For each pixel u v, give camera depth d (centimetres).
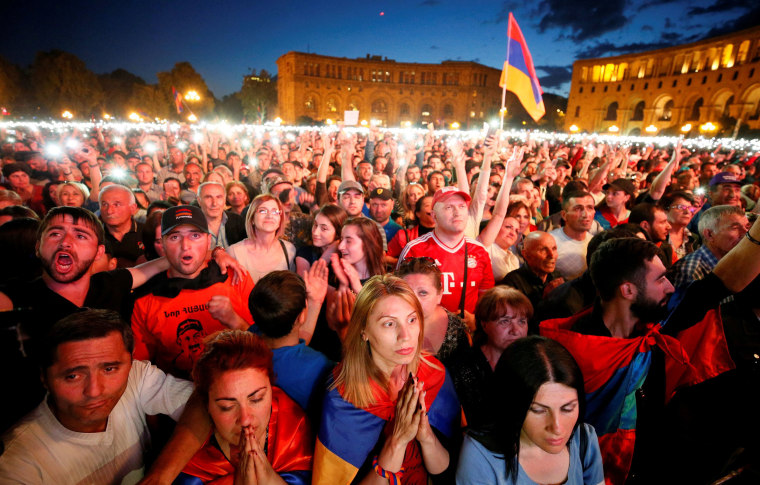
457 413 183
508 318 214
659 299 185
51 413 152
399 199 620
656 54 6250
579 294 269
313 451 169
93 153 530
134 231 401
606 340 188
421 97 8144
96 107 5566
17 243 244
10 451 142
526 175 891
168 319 245
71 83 5075
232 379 142
